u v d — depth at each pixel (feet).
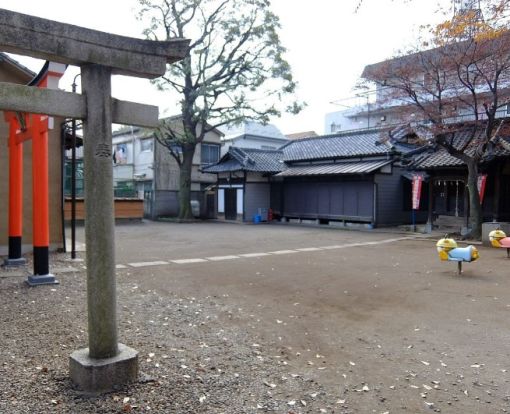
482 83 51.44
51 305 22.36
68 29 12.01
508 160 59.21
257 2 80.02
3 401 11.73
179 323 19.77
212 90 84.69
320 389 13.14
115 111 13.17
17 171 33.47
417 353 16.25
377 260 39.70
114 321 13.15
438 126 52.16
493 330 18.98
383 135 71.26
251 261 39.06
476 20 31.40
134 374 13.16
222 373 14.12
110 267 13.00
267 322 20.22
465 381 13.76
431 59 52.70
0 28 11.05
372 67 60.59
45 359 14.90
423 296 25.44
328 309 22.65
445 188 74.59
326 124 134.82
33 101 11.79
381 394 12.86
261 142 135.54
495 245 40.78
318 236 62.80
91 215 12.73
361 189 77.87
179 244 52.75
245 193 95.09
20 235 34.35
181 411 11.48
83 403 11.73
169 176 106.22
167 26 80.89
